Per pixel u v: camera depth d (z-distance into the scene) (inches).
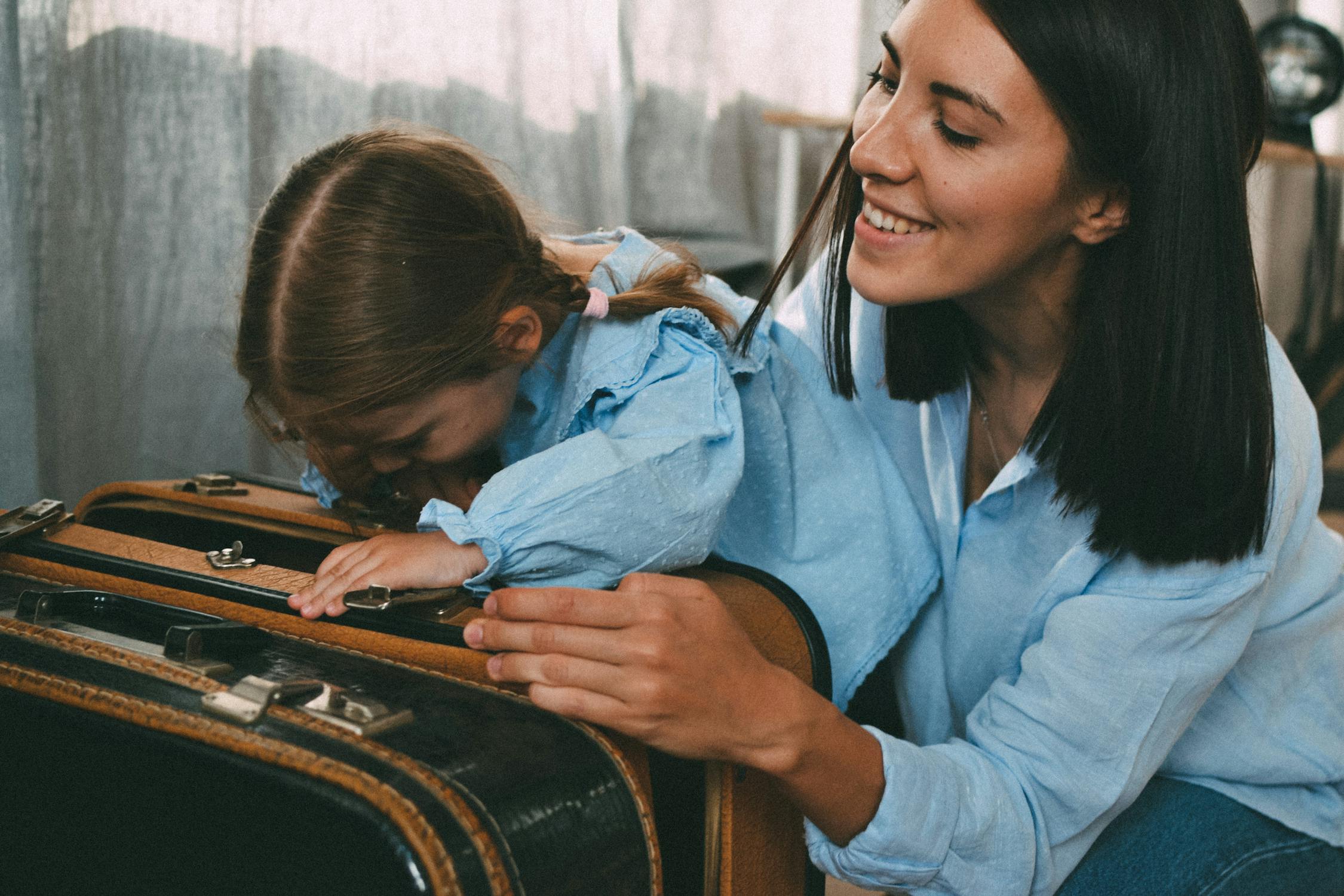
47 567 28.7
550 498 26.6
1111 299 26.6
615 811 20.8
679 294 34.3
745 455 35.0
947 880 26.9
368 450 31.7
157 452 56.4
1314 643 33.7
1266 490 26.8
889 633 36.0
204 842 19.7
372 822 17.8
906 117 26.0
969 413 34.9
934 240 26.8
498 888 18.1
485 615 25.6
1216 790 33.2
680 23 89.0
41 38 49.4
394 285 29.9
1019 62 24.4
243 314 32.2
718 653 22.9
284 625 25.7
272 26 58.0
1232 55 25.1
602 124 79.0
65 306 51.4
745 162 95.5
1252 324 26.0
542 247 35.1
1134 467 27.0
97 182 52.2
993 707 29.9
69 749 20.9
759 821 26.4
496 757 20.1
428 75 65.7
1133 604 28.0
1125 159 25.2
